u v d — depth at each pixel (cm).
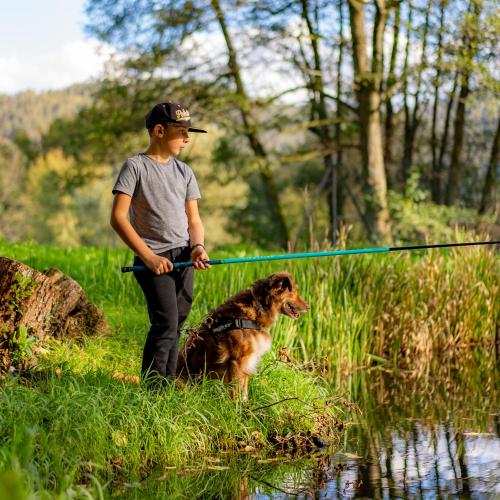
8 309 667
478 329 1122
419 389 870
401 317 1050
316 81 2394
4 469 419
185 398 599
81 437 507
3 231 6500
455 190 2536
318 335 927
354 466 568
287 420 641
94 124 2478
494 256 1210
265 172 2478
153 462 552
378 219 2139
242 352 631
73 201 6094
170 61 2305
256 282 655
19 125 9100
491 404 793
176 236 590
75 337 779
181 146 596
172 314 589
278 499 492
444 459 586
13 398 524
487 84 2034
